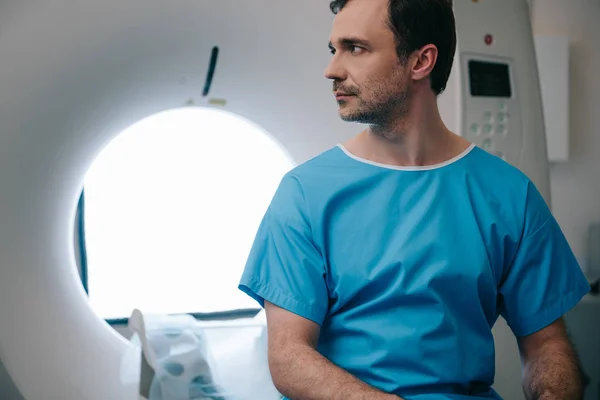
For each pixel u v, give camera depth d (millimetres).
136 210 2334
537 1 2477
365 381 1128
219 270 2398
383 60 1122
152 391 1475
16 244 1569
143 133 2318
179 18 1580
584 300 2139
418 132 1184
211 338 1708
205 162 2375
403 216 1166
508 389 1779
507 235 1177
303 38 1687
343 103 1155
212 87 1634
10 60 1530
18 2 1552
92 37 1543
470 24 1791
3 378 1587
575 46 2512
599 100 2520
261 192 2406
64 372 1603
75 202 1653
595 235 2471
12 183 1552
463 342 1138
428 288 1113
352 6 1137
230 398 1536
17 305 1575
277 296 1136
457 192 1188
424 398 1090
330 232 1169
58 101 1546
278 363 1076
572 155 2523
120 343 1727
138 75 1576
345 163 1217
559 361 1148
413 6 1111
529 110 1845
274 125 1684
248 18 1635
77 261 2176
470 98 1777
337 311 1178
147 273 2346
